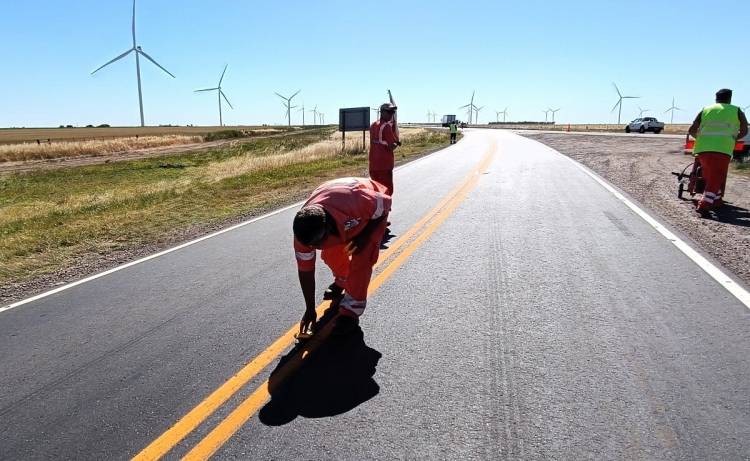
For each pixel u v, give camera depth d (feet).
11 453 8.63
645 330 12.17
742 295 14.17
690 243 19.95
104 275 19.38
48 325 14.35
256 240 24.11
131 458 8.33
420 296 15.07
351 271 11.97
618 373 10.26
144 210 34.86
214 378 10.79
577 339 11.85
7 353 12.59
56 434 9.11
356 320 12.26
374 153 25.32
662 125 135.44
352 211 10.91
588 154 65.87
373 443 8.42
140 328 13.74
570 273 16.67
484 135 152.05
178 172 79.97
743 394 9.35
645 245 19.84
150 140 163.53
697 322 12.51
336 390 10.09
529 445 8.20
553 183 38.50
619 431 8.44
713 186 24.85
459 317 13.42
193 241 24.71
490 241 21.26
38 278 19.66
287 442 8.54
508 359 11.05
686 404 9.11
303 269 11.32
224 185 47.11
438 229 23.86
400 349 11.73
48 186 66.74
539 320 13.03
